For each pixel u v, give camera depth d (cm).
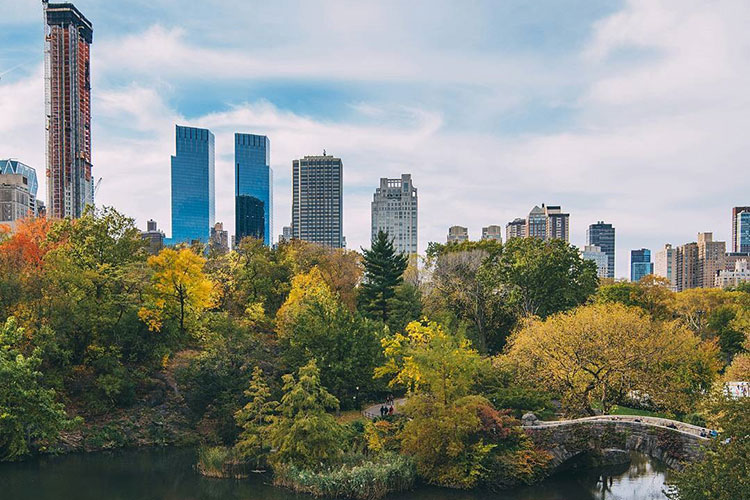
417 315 7819
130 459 4797
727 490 2428
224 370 5281
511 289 7731
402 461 4209
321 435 4241
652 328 5238
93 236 6512
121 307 6066
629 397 5803
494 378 5188
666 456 3841
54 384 5178
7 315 5159
